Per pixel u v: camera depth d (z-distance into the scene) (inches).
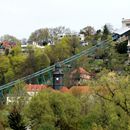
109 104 2438.5
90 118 2819.9
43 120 4357.8
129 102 2325.3
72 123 4387.3
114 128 2394.2
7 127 4402.1
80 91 5713.6
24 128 3688.5
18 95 5856.3
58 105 4439.0
